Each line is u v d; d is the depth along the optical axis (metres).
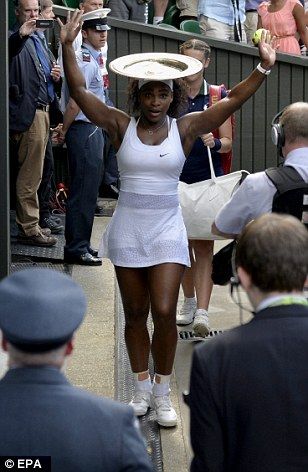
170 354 12.16
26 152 18.75
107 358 14.51
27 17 18.45
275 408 6.24
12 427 5.52
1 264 13.62
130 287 12.09
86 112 11.78
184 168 15.16
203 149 15.05
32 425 5.52
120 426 5.60
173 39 23.92
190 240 15.09
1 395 5.57
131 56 12.15
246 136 24.72
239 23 25.30
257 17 26.33
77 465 5.49
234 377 6.31
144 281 12.16
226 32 25.25
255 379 6.28
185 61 12.07
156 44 23.89
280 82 24.58
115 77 23.86
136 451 5.58
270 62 11.59
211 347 6.43
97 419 5.58
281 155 10.52
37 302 5.54
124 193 11.97
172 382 13.93
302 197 9.82
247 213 10.09
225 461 6.42
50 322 5.52
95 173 18.59
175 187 11.98
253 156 24.78
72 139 18.47
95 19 18.23
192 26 25.58
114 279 18.19
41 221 20.50
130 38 23.81
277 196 9.85
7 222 13.62
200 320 14.82
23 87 18.17
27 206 19.22
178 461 11.50
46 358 5.61
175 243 11.84
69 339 5.65
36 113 18.55
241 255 6.61
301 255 6.47
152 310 11.86
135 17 25.20
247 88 11.76
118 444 5.54
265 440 6.24
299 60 24.42
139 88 11.70
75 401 5.60
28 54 18.25
